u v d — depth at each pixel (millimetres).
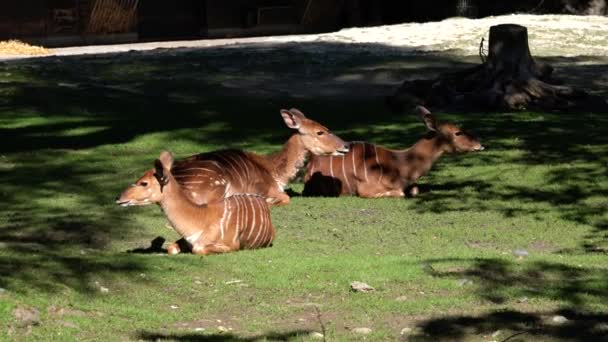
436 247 32094
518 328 22469
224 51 85375
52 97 61281
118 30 105562
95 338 21922
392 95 59656
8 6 100875
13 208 37688
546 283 26375
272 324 23031
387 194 40000
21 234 33656
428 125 39844
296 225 35312
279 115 57062
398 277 26844
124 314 23719
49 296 24172
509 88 58250
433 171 44094
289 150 37812
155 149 48844
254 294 25500
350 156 40312
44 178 42688
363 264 28344
